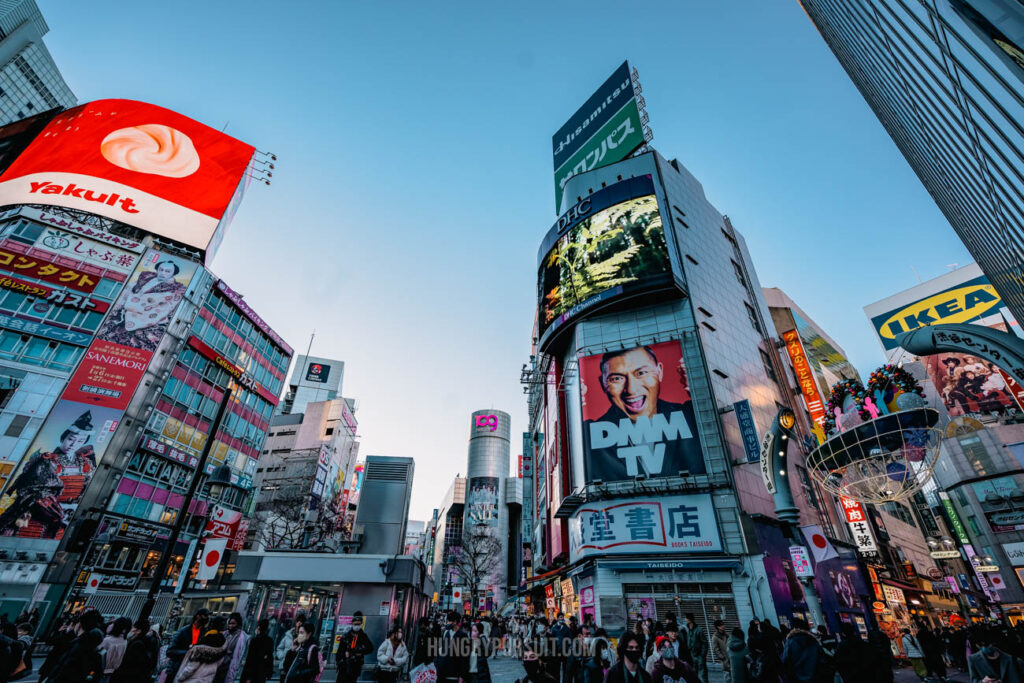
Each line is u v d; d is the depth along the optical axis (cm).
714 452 2703
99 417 3231
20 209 3728
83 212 4009
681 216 3953
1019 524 4566
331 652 1450
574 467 3150
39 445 2983
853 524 3216
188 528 3778
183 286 4000
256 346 4941
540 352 3950
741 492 2578
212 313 4338
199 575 1270
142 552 3328
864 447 1719
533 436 5762
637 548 2495
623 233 3600
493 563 10156
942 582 4838
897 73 984
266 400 5009
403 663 1055
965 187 872
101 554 3048
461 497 12950
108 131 4600
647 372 3047
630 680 636
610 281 3431
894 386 1694
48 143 4478
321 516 6050
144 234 4216
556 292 3788
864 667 656
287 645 1259
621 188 3828
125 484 3316
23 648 892
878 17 906
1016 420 4488
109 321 3553
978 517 4822
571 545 3034
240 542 4328
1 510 2748
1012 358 1080
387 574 1556
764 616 2195
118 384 3384
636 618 2331
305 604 1845
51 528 2842
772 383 3797
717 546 2409
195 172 4744
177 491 3744
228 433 4388
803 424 3738
